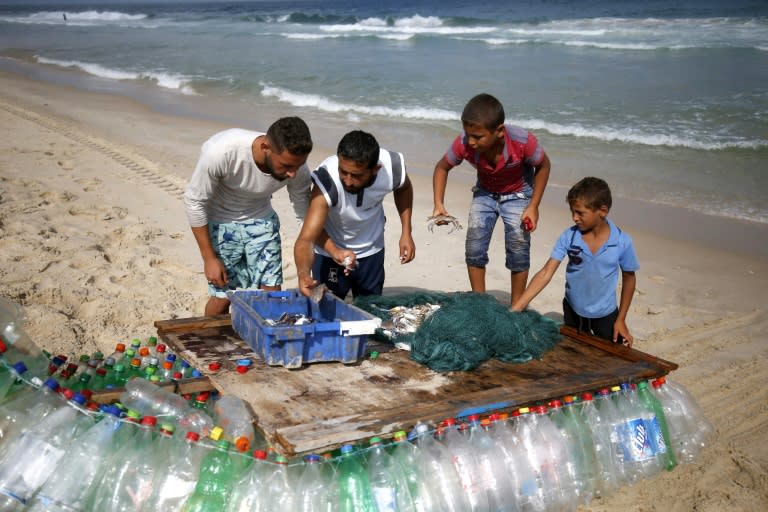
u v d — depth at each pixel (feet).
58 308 18.65
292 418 11.03
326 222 15.34
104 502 10.14
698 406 14.82
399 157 14.97
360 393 12.10
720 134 41.78
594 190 14.57
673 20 105.40
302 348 12.74
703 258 25.39
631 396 13.37
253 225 15.47
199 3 516.73
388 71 69.87
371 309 15.44
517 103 51.44
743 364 17.88
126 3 572.10
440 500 10.68
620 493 12.71
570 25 109.09
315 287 13.30
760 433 14.80
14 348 11.86
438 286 22.27
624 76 60.49
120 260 22.50
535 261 24.56
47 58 95.55
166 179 33.22
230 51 97.09
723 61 65.16
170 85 68.59
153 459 10.39
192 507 10.00
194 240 25.03
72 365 12.59
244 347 13.65
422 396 12.13
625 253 15.01
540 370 13.67
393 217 29.12
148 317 18.75
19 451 10.24
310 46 98.32
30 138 40.75
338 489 10.20
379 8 237.66
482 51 82.02
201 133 45.57
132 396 11.56
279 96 59.77
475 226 17.83
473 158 16.87
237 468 10.28
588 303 15.55
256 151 13.94
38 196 28.37
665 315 20.85
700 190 33.06
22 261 21.30
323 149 41.45
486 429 11.79
